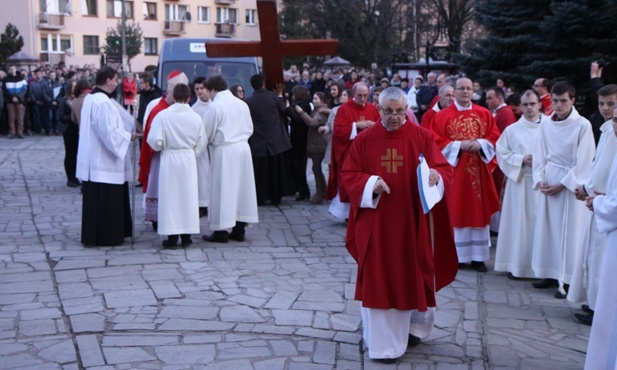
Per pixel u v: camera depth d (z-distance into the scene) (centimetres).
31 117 2141
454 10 3183
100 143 791
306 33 4112
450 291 691
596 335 468
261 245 841
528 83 1549
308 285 682
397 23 3853
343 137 941
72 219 958
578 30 1474
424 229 504
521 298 677
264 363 505
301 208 1081
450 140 760
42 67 2433
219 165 825
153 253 787
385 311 510
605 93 573
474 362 522
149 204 857
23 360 501
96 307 607
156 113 841
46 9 4641
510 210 741
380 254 507
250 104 1061
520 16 1628
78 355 512
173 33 5244
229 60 1326
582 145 659
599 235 584
